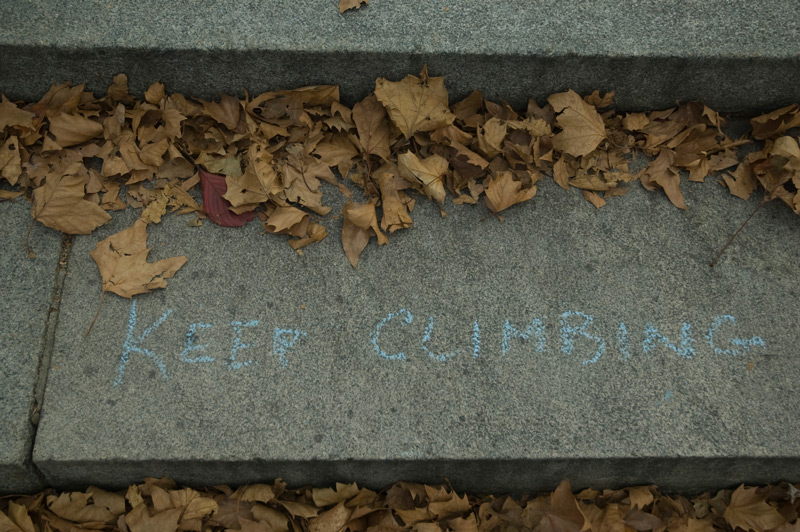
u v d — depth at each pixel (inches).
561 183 100.3
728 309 92.8
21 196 95.7
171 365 86.7
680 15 99.1
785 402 86.9
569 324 91.0
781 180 99.3
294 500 87.4
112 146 97.7
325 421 84.3
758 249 97.1
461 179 99.6
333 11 98.0
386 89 97.3
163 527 80.7
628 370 88.4
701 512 89.9
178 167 98.5
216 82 99.7
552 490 90.0
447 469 85.1
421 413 85.1
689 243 97.3
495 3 99.7
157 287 90.9
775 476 88.5
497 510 88.7
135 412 83.9
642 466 85.4
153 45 93.7
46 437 82.0
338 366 87.5
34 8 95.0
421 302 91.9
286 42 94.9
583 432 84.5
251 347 88.3
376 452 82.8
